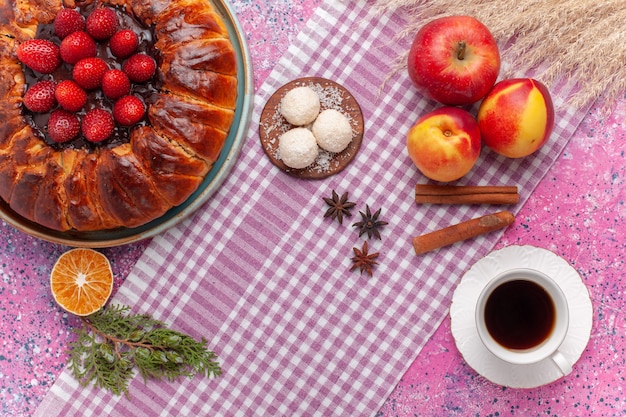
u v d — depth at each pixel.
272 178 0.93
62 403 0.94
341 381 0.94
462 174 0.87
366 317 0.93
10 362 0.95
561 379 0.93
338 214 0.92
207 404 0.94
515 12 0.87
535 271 0.86
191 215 0.93
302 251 0.93
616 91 0.89
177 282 0.94
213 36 0.86
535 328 0.87
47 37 0.85
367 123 0.92
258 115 0.92
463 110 0.86
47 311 0.94
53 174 0.85
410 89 0.92
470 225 0.90
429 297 0.93
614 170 0.92
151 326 0.94
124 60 0.84
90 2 0.85
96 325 0.93
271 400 0.94
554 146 0.91
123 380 0.94
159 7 0.85
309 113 0.89
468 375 0.94
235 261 0.94
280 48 0.92
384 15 0.91
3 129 0.85
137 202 0.86
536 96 0.84
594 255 0.92
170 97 0.85
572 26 0.87
